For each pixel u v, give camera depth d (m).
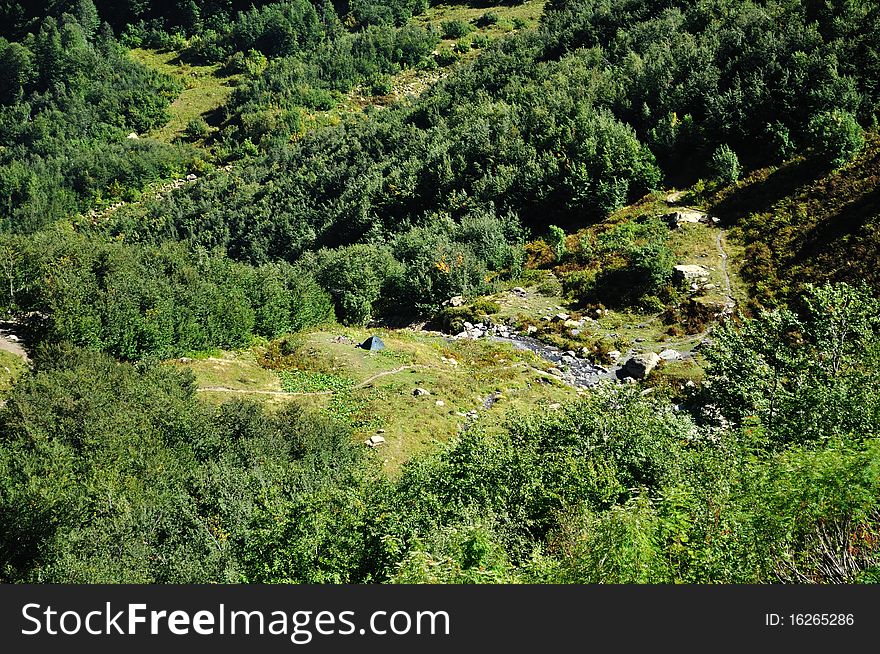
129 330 39.47
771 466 12.93
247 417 30.45
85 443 26.28
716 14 78.31
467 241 59.41
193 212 95.69
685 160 59.94
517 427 21.42
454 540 13.77
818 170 49.72
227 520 22.09
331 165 92.69
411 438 32.81
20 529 21.42
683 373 37.69
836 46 56.84
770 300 41.44
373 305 56.91
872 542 10.61
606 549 11.13
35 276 43.00
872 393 17.83
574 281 50.28
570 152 64.50
